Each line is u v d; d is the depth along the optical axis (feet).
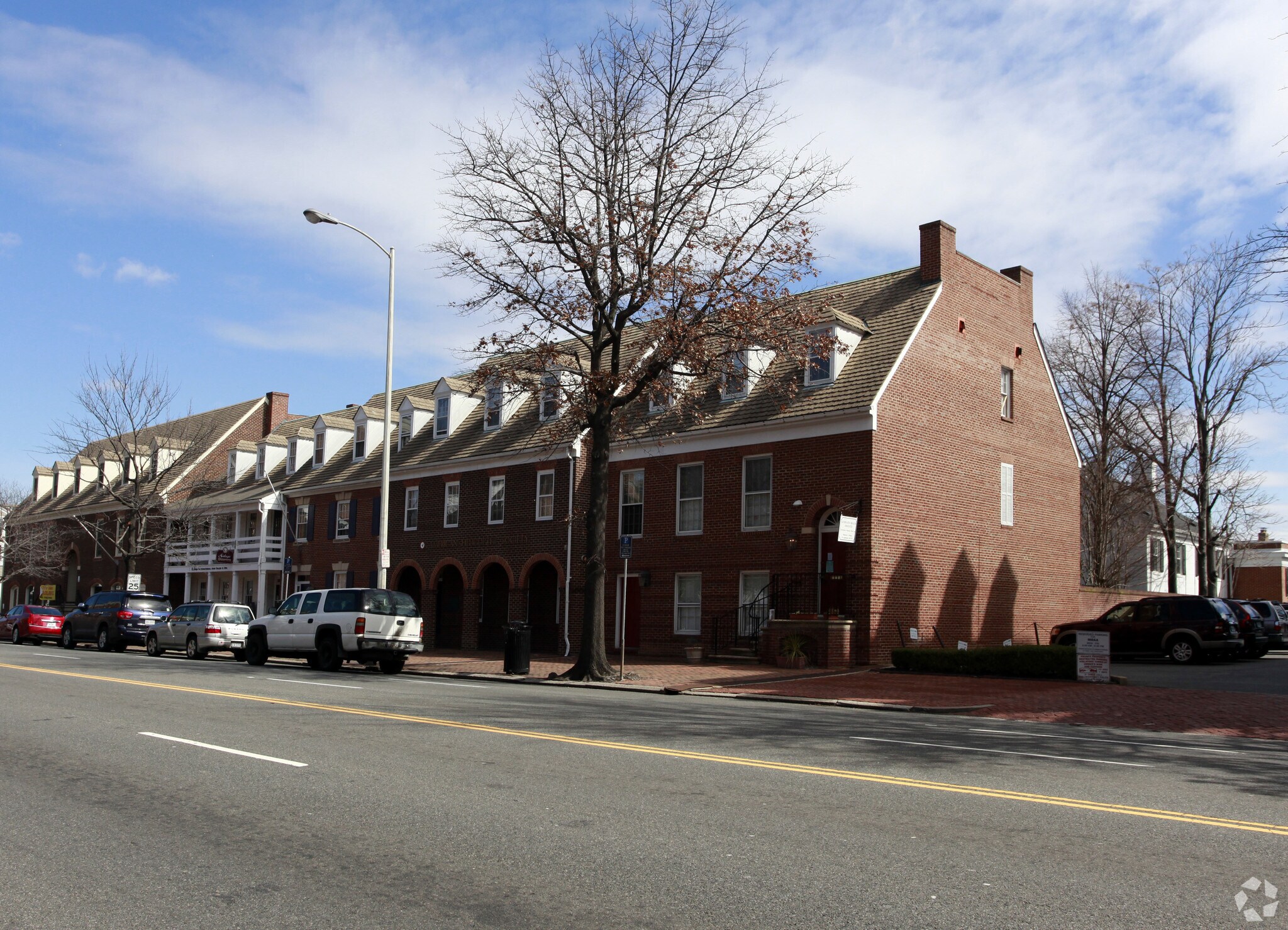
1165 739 42.45
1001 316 99.45
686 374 73.67
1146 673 76.33
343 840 22.29
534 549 108.47
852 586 81.66
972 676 72.33
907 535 84.23
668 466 97.19
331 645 79.87
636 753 33.78
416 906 17.95
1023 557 98.12
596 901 18.16
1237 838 22.90
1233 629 87.71
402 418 134.62
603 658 71.51
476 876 19.66
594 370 74.18
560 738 37.19
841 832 22.91
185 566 163.94
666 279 70.79
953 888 18.80
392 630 80.23
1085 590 107.34
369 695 53.88
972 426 93.30
